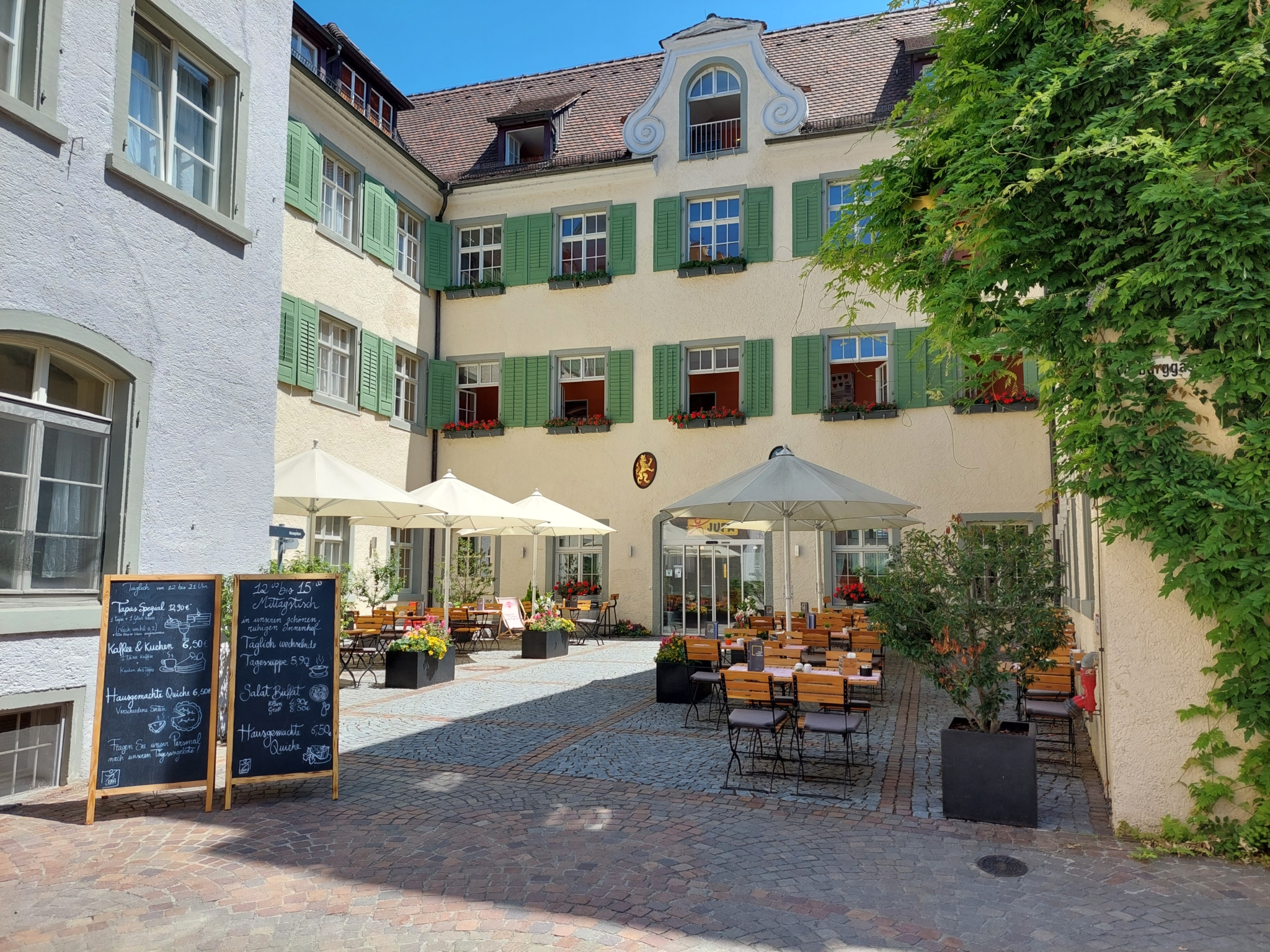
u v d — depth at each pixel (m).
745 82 18.50
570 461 18.91
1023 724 6.25
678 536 18.33
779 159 18.14
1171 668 5.48
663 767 7.30
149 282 7.48
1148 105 5.41
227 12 8.55
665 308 18.59
